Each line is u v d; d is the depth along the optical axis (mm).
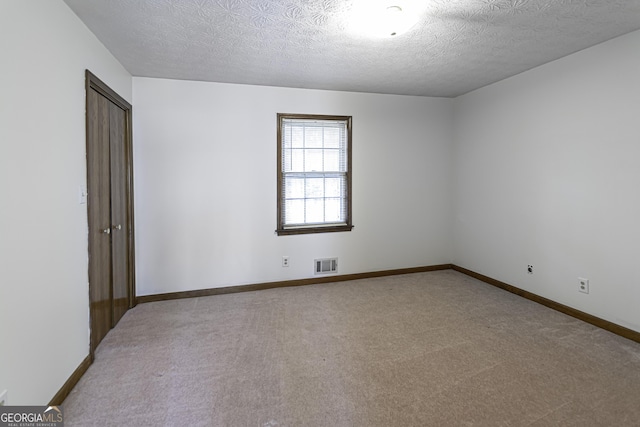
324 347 2480
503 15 2176
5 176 1437
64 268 1939
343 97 4016
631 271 2533
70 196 2018
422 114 4375
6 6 1438
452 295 3590
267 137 3750
